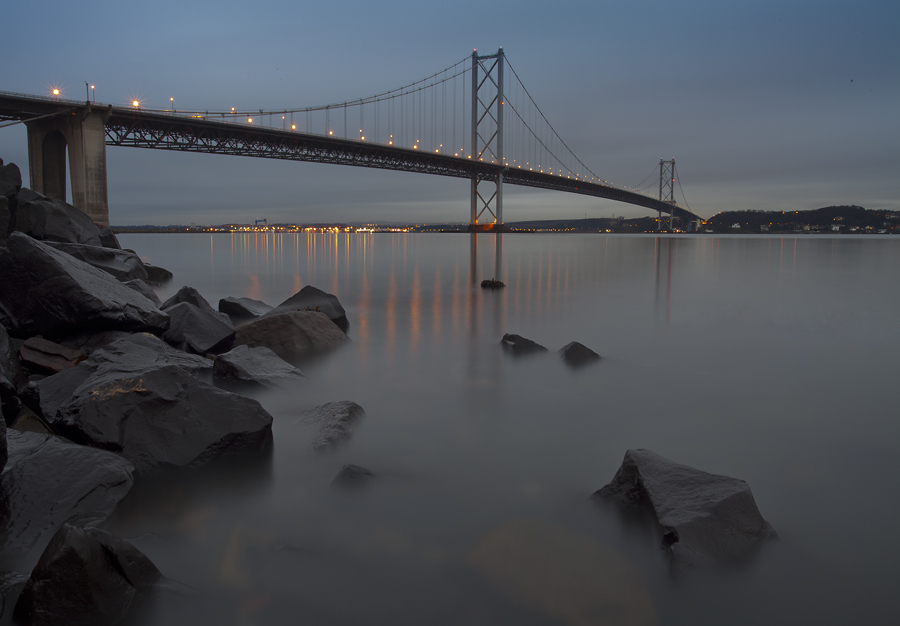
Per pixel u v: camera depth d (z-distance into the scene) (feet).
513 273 98.78
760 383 25.55
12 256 22.03
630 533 11.67
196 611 9.24
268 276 90.02
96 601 8.60
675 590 9.70
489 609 9.45
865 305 55.83
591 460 15.99
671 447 17.29
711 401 22.54
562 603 9.58
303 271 101.81
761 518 11.20
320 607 9.45
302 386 22.16
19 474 11.67
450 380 25.40
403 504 12.96
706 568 9.95
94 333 22.15
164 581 9.66
